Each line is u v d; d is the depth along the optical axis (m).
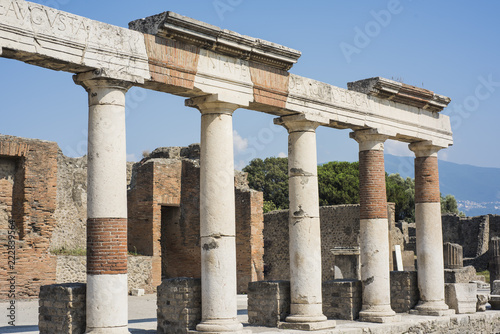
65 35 15.16
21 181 32.44
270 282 21.59
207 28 17.81
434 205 26.84
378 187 24.19
